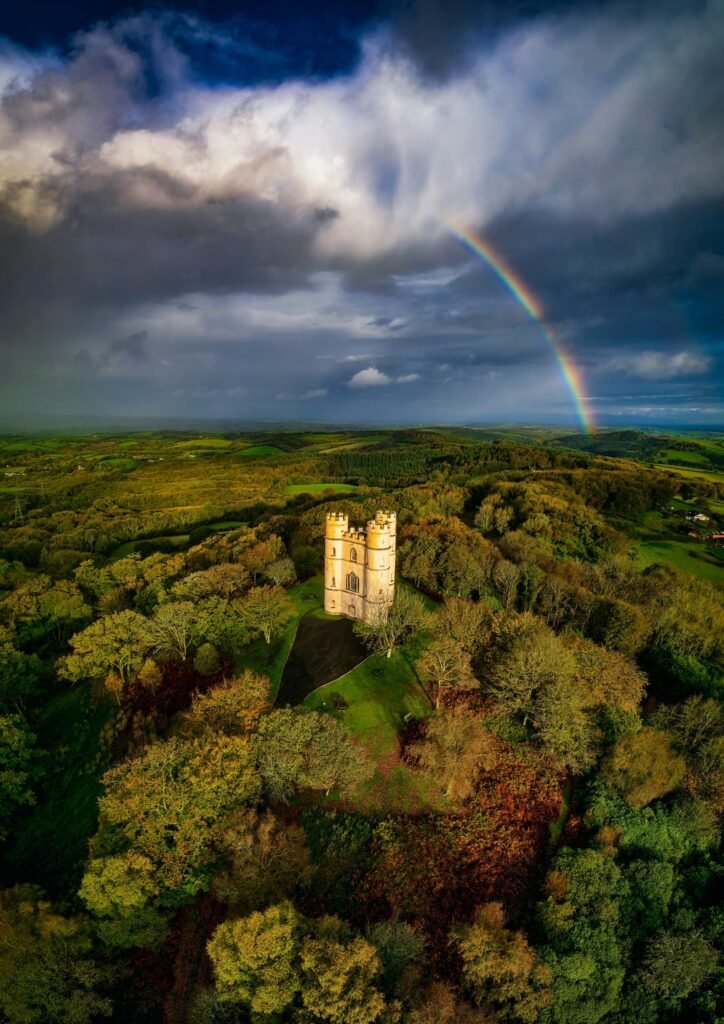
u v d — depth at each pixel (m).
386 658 77.81
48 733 80.75
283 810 57.47
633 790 58.25
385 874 51.22
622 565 120.69
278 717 59.19
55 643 109.94
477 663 76.38
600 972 45.44
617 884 51.25
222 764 54.09
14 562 154.62
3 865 62.19
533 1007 41.56
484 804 58.66
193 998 46.16
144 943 48.72
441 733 59.22
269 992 38.78
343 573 89.56
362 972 38.81
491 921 45.59
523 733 66.62
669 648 92.19
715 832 58.38
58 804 67.31
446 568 101.00
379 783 59.97
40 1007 45.88
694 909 51.81
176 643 86.06
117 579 128.25
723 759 63.28
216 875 49.22
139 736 68.81
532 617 84.88
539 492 165.38
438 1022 37.75
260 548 113.12
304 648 81.69
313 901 49.50
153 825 51.22
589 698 69.69
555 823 58.06
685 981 45.62
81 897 52.50
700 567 136.75
